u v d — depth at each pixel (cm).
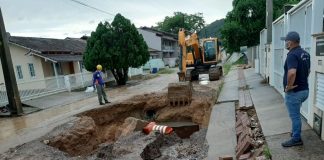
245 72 2197
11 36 2417
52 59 2147
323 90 492
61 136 850
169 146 844
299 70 446
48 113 1296
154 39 4922
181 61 1661
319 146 475
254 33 3052
